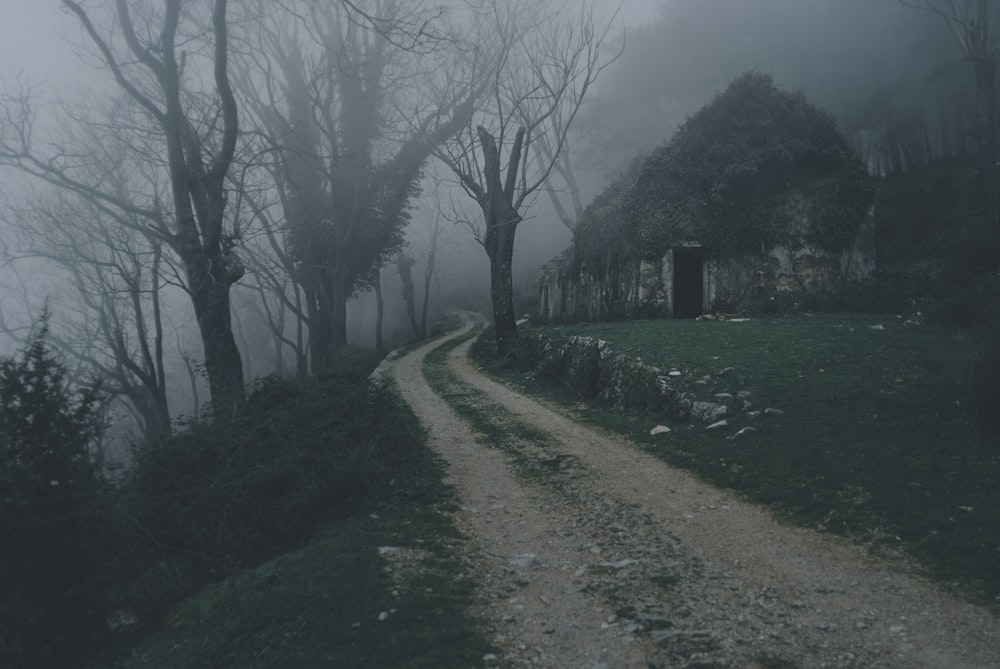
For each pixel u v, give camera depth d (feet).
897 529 22.97
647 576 20.99
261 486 28.43
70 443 22.25
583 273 97.96
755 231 81.56
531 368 72.74
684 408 41.78
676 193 82.84
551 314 114.01
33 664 20.06
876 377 41.04
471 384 68.13
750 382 42.52
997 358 30.58
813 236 82.12
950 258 81.51
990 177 89.81
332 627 17.98
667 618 17.89
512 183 83.66
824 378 41.86
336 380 48.75
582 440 40.88
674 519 26.32
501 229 84.33
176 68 48.80
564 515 27.66
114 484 26.04
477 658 16.22
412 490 30.68
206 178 49.52
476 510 28.58
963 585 19.07
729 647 16.38
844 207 82.74
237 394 42.96
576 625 17.94
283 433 33.63
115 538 23.40
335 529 26.09
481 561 22.89
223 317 49.75
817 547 22.75
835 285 81.46
